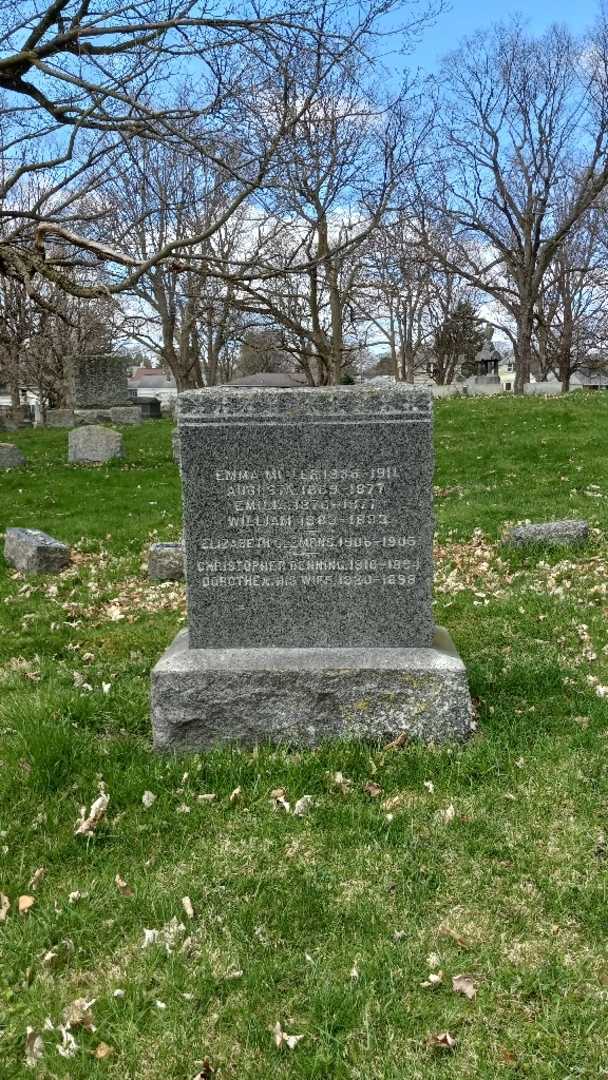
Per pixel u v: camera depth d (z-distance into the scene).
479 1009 2.84
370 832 3.82
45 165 11.10
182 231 23.17
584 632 6.36
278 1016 2.85
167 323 34.06
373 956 3.08
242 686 4.52
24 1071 2.68
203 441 4.60
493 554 9.11
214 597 4.72
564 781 4.14
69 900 3.43
